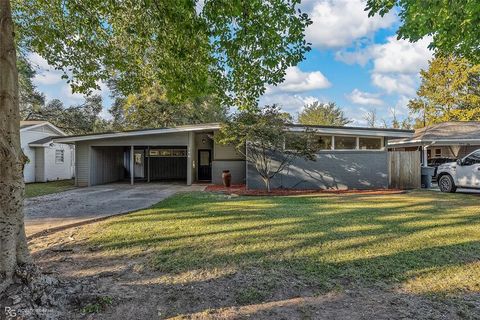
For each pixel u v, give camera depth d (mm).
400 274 3408
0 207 2756
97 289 3064
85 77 6129
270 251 4254
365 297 2898
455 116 25656
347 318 2531
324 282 3234
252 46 4734
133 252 4320
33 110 23391
